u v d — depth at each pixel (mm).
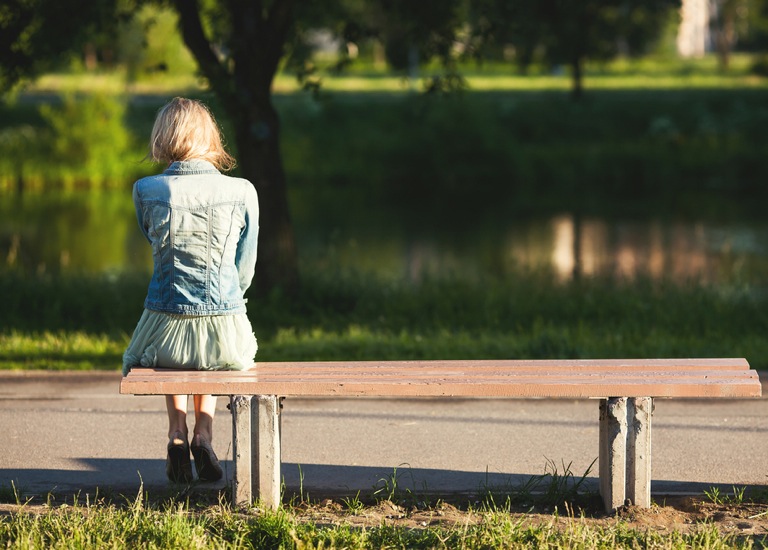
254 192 6117
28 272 19078
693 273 26406
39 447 7574
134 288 17188
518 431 8078
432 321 14961
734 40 129875
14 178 50406
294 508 6066
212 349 5965
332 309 15648
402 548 5141
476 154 54156
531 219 39531
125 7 17906
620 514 5812
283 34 15430
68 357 11430
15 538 5191
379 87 75688
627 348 11930
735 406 8867
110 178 51531
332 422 8352
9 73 16281
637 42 61031
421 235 35125
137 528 5363
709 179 52906
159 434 7973
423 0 16234
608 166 54562
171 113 6102
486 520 5457
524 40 18016
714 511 5984
